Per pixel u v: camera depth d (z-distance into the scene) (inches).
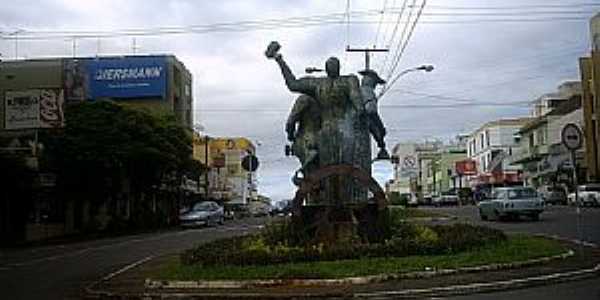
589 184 2309.3
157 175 2166.6
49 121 1749.5
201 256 774.5
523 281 606.2
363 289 602.5
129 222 2091.5
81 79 2714.1
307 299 583.5
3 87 2635.3
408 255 743.1
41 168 1806.1
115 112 1979.6
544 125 3122.5
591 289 561.9
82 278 818.8
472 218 1610.5
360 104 855.7
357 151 858.1
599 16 2461.9
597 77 2440.9
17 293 698.2
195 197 3093.0
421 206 2928.2
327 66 866.1
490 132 3996.1
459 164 4202.8
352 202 814.5
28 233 1747.0
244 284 647.8
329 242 792.9
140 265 909.8
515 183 3508.9
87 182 1921.8
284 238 819.4
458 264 678.5
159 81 2834.6
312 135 868.6
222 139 4758.9
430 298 566.3
